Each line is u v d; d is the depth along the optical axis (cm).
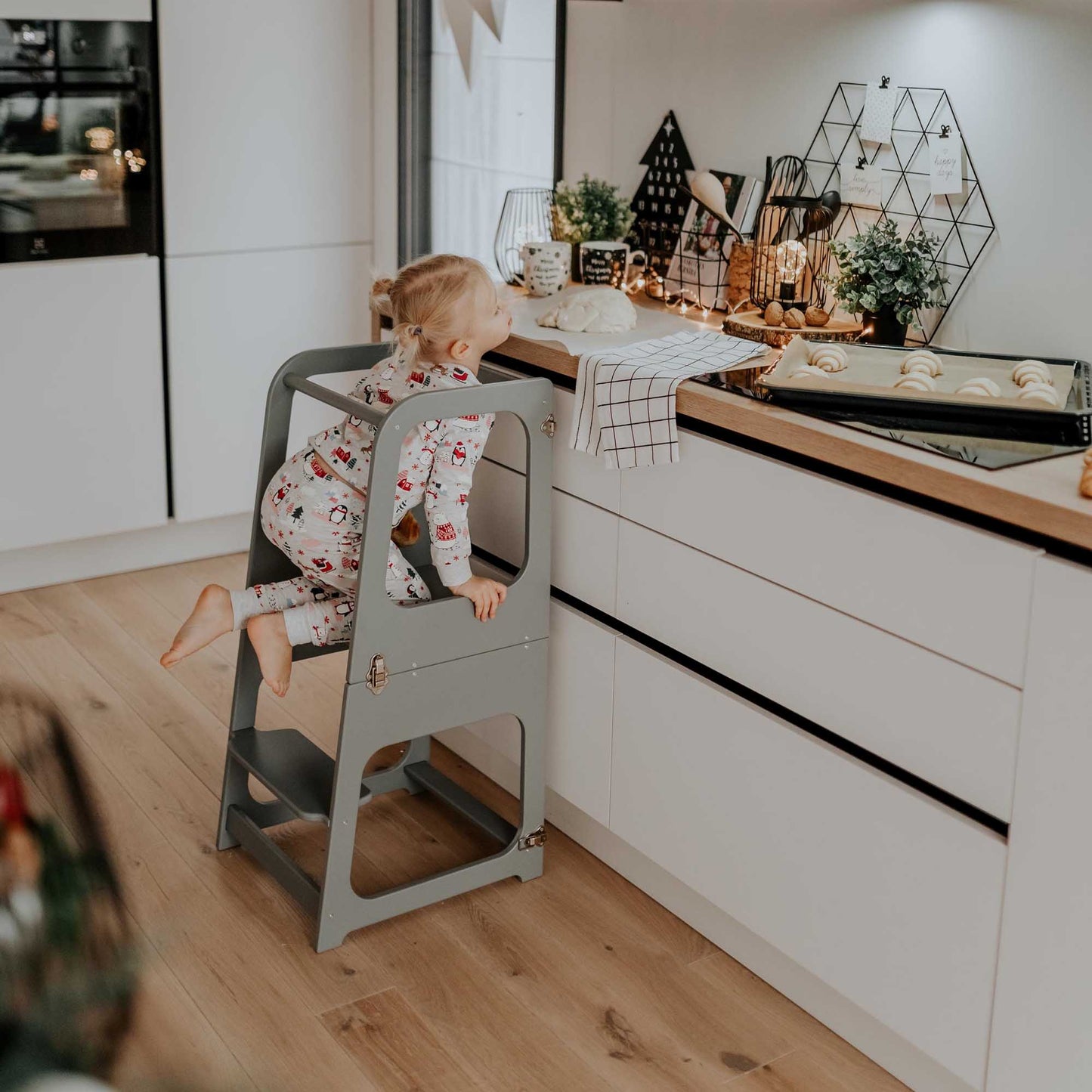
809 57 242
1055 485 153
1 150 308
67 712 286
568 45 299
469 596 208
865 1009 184
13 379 326
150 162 333
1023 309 214
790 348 209
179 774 264
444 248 366
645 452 200
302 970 206
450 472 201
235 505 373
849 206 241
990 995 165
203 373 356
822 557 177
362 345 229
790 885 192
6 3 299
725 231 261
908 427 177
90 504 347
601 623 224
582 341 223
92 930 47
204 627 218
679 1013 199
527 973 207
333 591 225
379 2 352
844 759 179
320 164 360
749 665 193
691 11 265
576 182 305
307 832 246
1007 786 157
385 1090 180
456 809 247
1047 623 148
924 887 171
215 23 333
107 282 333
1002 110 210
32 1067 44
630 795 221
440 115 355
